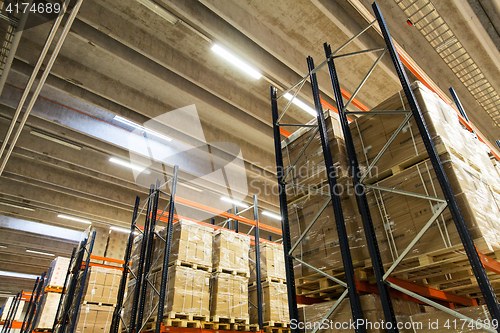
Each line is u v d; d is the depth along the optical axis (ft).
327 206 13.93
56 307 36.04
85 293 28.12
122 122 37.78
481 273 8.48
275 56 28.58
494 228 11.25
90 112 36.22
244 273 25.26
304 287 14.98
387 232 11.96
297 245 14.69
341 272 12.94
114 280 30.01
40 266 74.38
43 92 33.14
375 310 10.77
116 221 53.83
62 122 34.01
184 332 20.51
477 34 27.91
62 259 38.88
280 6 27.17
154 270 23.91
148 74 32.19
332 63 15.08
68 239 61.82
